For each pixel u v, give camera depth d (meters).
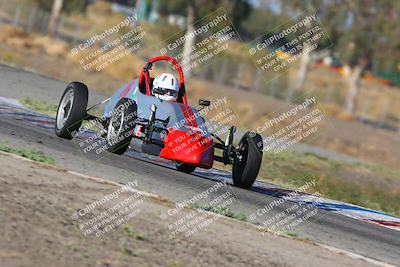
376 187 82.38
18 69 112.00
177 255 28.67
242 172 47.94
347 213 51.16
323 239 37.84
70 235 28.30
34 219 28.98
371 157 126.50
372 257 36.09
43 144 46.84
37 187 33.62
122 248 28.17
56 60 149.62
